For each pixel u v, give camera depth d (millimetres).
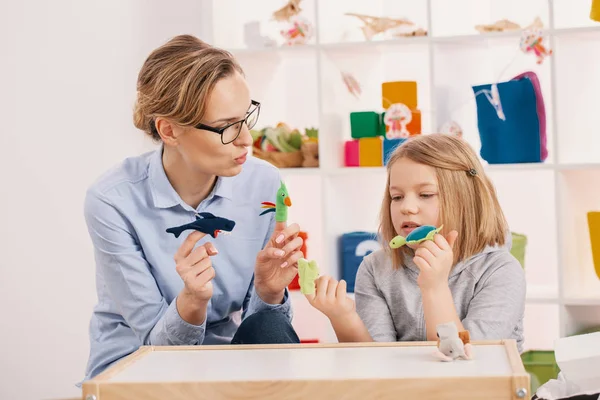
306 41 2850
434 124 2781
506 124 2723
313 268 1614
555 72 2689
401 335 1896
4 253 3316
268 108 3174
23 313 3322
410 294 1880
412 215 1780
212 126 1701
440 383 1145
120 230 1876
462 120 2904
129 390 1182
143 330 1839
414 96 2812
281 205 1771
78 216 3316
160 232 1904
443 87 2844
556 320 3080
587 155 2814
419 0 2850
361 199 3068
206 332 1998
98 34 3271
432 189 1776
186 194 1909
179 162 1850
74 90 3291
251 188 1994
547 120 2863
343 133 3014
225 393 1171
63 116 3295
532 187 3062
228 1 3027
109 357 1947
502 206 3096
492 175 3096
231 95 1693
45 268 3316
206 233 1572
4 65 3295
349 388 1152
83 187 3309
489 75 3000
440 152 1801
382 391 1150
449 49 2861
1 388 3309
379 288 1924
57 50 3287
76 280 3318
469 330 1676
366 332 1636
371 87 3082
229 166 1751
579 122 2816
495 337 1680
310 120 3164
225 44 3000
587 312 2740
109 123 3291
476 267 1816
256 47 2902
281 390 1165
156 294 1867
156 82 1735
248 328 1702
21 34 3289
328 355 1345
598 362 1425
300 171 2842
